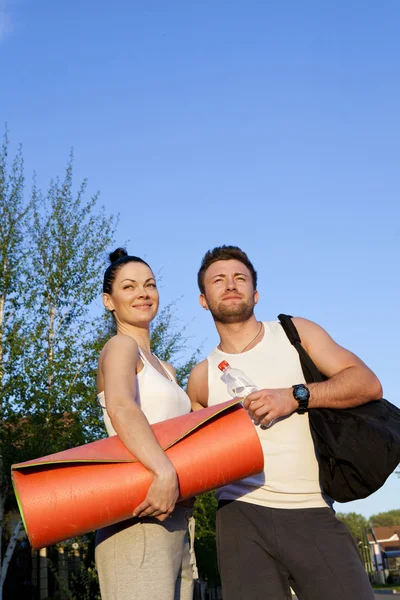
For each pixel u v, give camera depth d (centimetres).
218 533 326
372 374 320
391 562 9100
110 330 343
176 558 267
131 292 318
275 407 304
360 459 295
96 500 238
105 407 277
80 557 2034
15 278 1592
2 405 1467
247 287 350
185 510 276
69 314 1623
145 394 282
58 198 1695
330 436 301
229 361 346
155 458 240
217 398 342
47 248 1653
